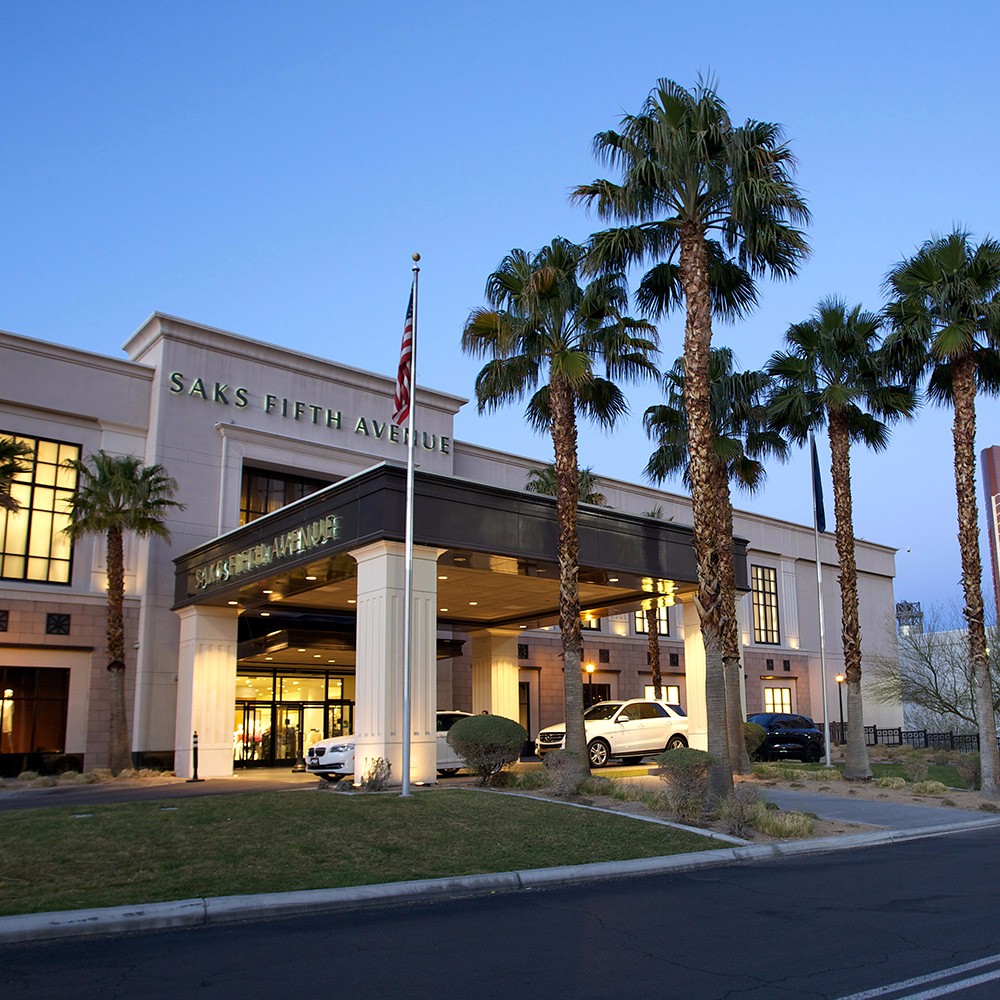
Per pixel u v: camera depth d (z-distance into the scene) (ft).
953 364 73.10
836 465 84.53
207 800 48.55
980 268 72.18
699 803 51.06
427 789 57.72
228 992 20.67
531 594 91.40
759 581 169.89
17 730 89.20
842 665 183.11
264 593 83.20
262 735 104.94
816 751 107.34
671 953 24.50
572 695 66.69
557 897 32.96
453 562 72.69
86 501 88.89
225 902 28.99
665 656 148.77
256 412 108.37
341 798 49.93
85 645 93.45
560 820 47.06
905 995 20.53
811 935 26.73
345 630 97.19
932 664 164.66
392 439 119.85
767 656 165.68
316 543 69.26
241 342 108.06
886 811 59.88
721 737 52.47
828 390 83.10
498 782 63.16
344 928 27.50
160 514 93.66
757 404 90.27
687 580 86.02
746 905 31.37
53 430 95.96
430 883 33.04
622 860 39.52
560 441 70.23
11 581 90.68
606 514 80.69
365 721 62.34
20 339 94.79
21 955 24.09
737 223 59.21
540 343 71.31
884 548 200.64
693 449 55.98
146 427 101.40
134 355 108.47
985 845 47.98
